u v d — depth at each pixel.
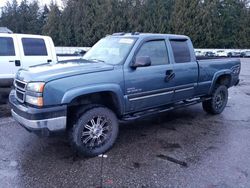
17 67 8.60
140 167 4.19
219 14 53.16
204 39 51.50
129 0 52.84
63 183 3.74
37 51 9.00
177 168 4.16
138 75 4.96
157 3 53.03
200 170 4.10
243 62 30.84
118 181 3.80
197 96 6.45
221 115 7.11
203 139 5.34
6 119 6.54
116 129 4.81
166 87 5.50
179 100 5.96
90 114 4.46
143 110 5.29
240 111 7.56
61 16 53.78
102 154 4.63
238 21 53.25
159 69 5.31
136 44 5.08
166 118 6.77
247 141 5.25
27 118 4.10
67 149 4.81
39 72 4.31
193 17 51.03
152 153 4.68
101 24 51.19
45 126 4.05
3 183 3.72
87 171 4.06
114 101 4.75
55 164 4.27
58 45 53.94
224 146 5.00
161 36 5.55
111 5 51.12
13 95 4.82
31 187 3.64
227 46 53.22
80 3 52.16
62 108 4.14
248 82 14.31
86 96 4.57
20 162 4.31
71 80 4.21
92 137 4.52
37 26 62.28
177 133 5.68
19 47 8.66
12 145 4.95
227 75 7.21
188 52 6.11
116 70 4.70
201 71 6.28
